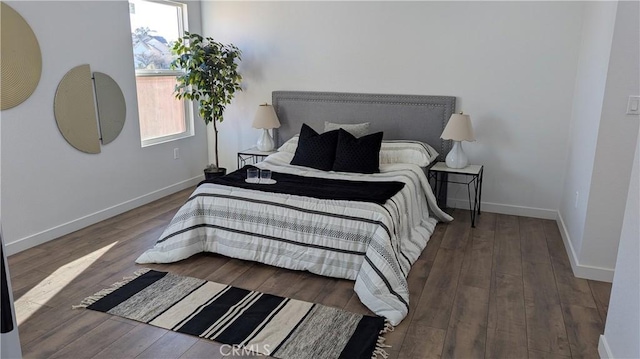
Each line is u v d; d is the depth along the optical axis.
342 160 4.11
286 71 5.13
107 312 2.65
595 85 3.21
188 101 5.36
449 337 2.46
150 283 3.01
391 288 2.76
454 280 3.12
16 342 1.93
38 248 3.57
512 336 2.47
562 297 2.90
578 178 3.53
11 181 3.40
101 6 4.04
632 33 2.78
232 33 5.26
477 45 4.36
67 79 3.76
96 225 4.11
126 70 4.38
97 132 4.11
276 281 3.07
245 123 5.46
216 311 2.68
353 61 4.83
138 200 4.68
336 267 3.07
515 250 3.66
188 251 3.32
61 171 3.79
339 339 2.42
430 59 4.55
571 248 3.48
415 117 4.66
